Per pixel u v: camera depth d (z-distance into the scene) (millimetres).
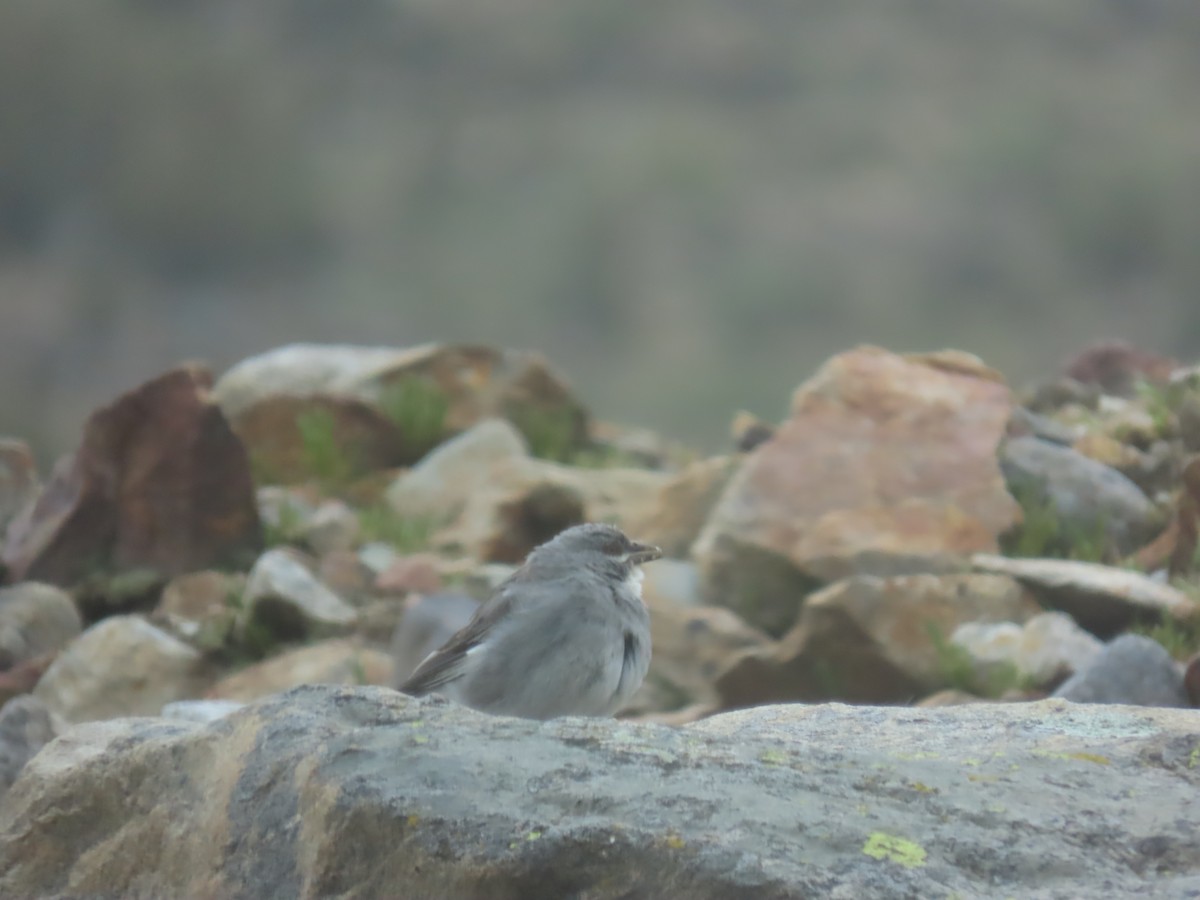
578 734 6461
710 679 12219
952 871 5688
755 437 16391
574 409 18797
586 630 9359
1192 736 6559
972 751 6797
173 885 6703
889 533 12953
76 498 14586
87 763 7094
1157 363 16578
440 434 17891
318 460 17219
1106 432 14477
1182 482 13008
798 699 11602
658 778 6148
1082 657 11086
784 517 13211
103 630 12844
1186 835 5895
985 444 13555
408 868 5996
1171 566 12477
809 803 5988
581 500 15273
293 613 13305
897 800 6086
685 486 14672
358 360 18453
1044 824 5957
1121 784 6293
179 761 6922
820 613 11531
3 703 12594
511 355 18703
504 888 5832
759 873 5598
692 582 13492
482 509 15383
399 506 16297
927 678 11359
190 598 13984
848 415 13898
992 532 12914
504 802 6051
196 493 14633
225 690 12430
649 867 5734
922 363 14602
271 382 17953
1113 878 5727
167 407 14672
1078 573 11953
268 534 15266
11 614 13445
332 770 6293
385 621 13344
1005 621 11664
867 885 5570
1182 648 11422
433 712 6684
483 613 9602
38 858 7070
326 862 6141
